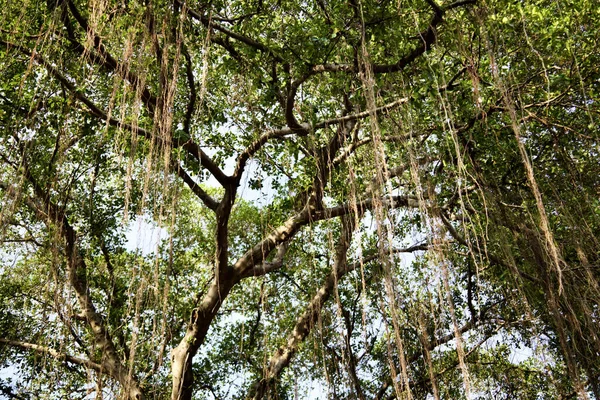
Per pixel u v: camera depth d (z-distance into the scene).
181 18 6.23
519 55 7.36
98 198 10.40
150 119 7.38
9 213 6.53
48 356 8.75
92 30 6.18
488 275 9.15
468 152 7.50
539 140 8.31
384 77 6.62
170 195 5.66
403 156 6.35
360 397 8.43
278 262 9.44
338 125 7.92
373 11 6.57
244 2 8.60
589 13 7.29
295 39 7.55
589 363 7.04
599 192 7.76
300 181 8.51
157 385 9.12
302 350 8.99
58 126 7.82
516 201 7.66
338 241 9.55
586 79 7.61
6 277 9.50
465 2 6.32
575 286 6.91
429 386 8.39
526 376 9.62
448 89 7.10
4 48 7.35
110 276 10.16
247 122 8.93
